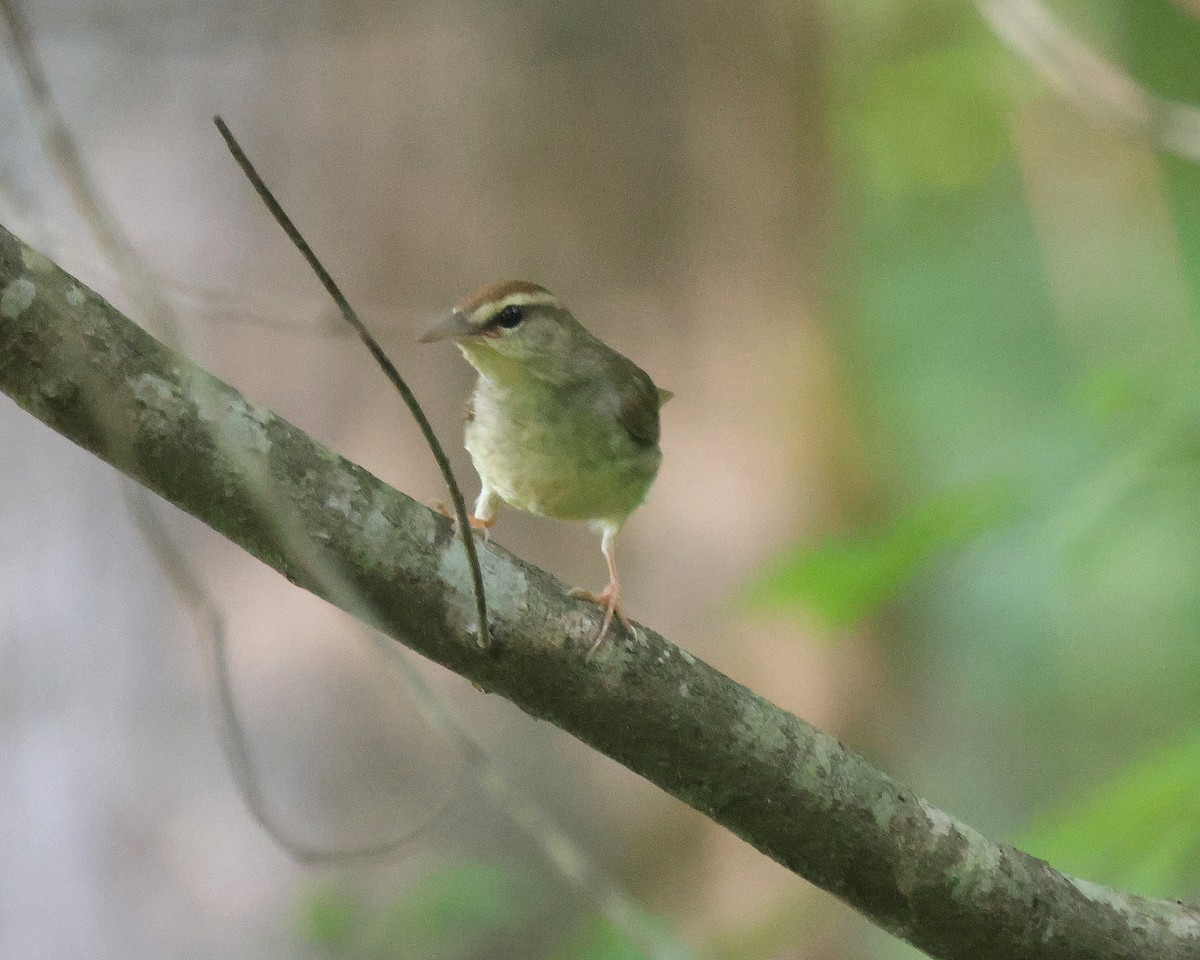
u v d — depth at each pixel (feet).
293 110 37.22
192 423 17.28
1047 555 29.99
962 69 52.85
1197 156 32.45
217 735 36.42
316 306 35.22
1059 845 24.49
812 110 40.34
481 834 36.22
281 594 36.63
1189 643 42.88
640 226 38.40
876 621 40.37
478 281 36.96
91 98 37.32
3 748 36.96
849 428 39.99
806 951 36.88
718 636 38.19
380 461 35.86
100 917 36.22
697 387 38.70
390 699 36.14
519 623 18.93
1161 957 20.67
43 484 37.86
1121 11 51.65
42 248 25.07
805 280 39.65
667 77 38.83
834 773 20.06
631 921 23.81
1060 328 52.01
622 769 37.09
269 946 35.55
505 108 37.45
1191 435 27.61
